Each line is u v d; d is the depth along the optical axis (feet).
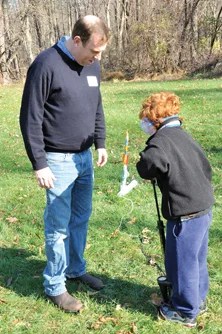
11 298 11.97
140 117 10.36
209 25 94.99
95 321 11.07
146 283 12.78
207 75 84.84
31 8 100.58
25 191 20.66
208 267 13.58
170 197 9.85
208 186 10.11
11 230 16.39
